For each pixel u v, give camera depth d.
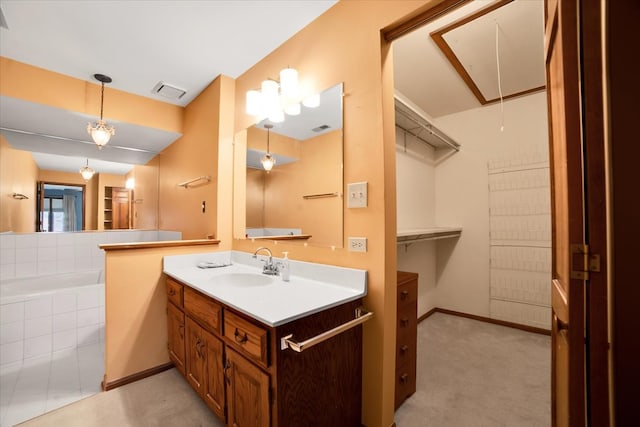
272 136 2.01
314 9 1.65
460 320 3.19
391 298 1.43
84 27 1.77
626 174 0.62
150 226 3.50
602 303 0.65
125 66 2.20
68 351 2.39
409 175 3.03
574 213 0.69
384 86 1.41
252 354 1.14
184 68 2.25
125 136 2.97
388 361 1.41
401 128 2.78
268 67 2.08
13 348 2.16
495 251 3.10
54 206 2.96
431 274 3.44
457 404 1.69
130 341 1.94
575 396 0.68
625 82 0.63
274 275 1.81
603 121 0.65
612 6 0.64
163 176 3.42
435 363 2.19
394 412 1.53
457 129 3.37
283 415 1.07
